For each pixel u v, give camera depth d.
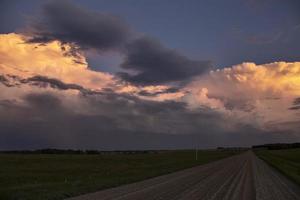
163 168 59.19
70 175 47.50
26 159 105.81
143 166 69.00
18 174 50.31
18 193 24.97
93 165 75.75
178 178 37.09
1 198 22.52
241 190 25.64
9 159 103.31
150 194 23.05
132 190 25.66
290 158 99.25
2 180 40.28
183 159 104.69
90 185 29.33
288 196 22.84
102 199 20.66
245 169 51.50
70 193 23.84
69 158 118.88
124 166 70.50
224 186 28.41
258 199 21.23
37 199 21.83
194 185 29.33
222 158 104.81
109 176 43.41
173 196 21.98
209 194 23.11
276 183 31.25
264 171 47.19
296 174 42.00
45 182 37.25
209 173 44.31
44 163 84.75
